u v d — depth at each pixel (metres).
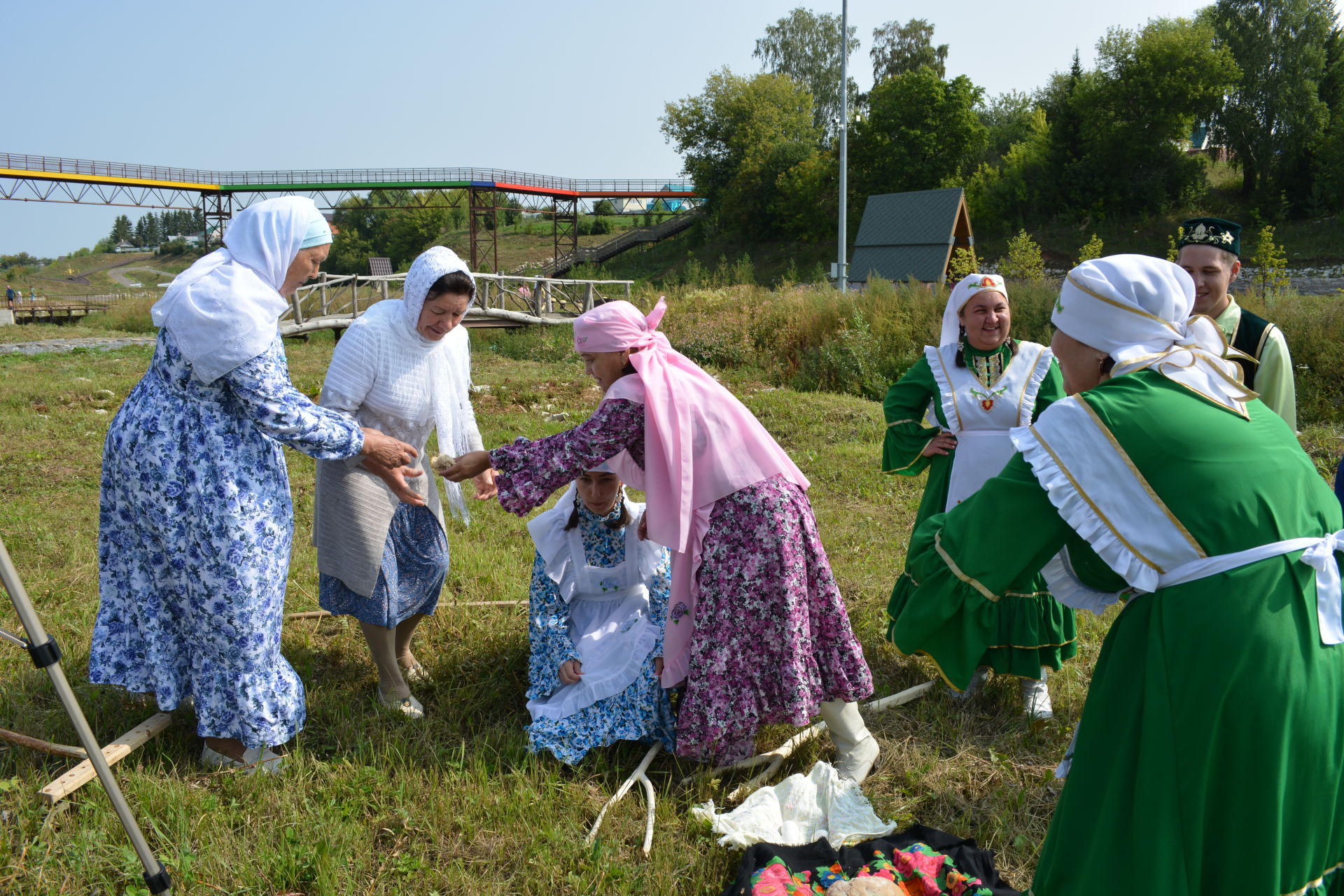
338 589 3.63
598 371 3.29
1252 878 1.78
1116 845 1.89
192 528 3.04
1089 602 2.27
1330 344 11.19
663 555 3.77
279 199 3.17
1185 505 1.85
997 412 3.99
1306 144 39.28
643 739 3.51
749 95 53.41
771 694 3.17
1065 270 37.25
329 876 2.70
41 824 2.88
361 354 3.53
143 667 3.20
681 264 52.50
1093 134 40.97
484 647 4.29
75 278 104.12
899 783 3.36
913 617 2.33
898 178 46.03
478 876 2.79
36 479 7.30
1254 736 1.76
